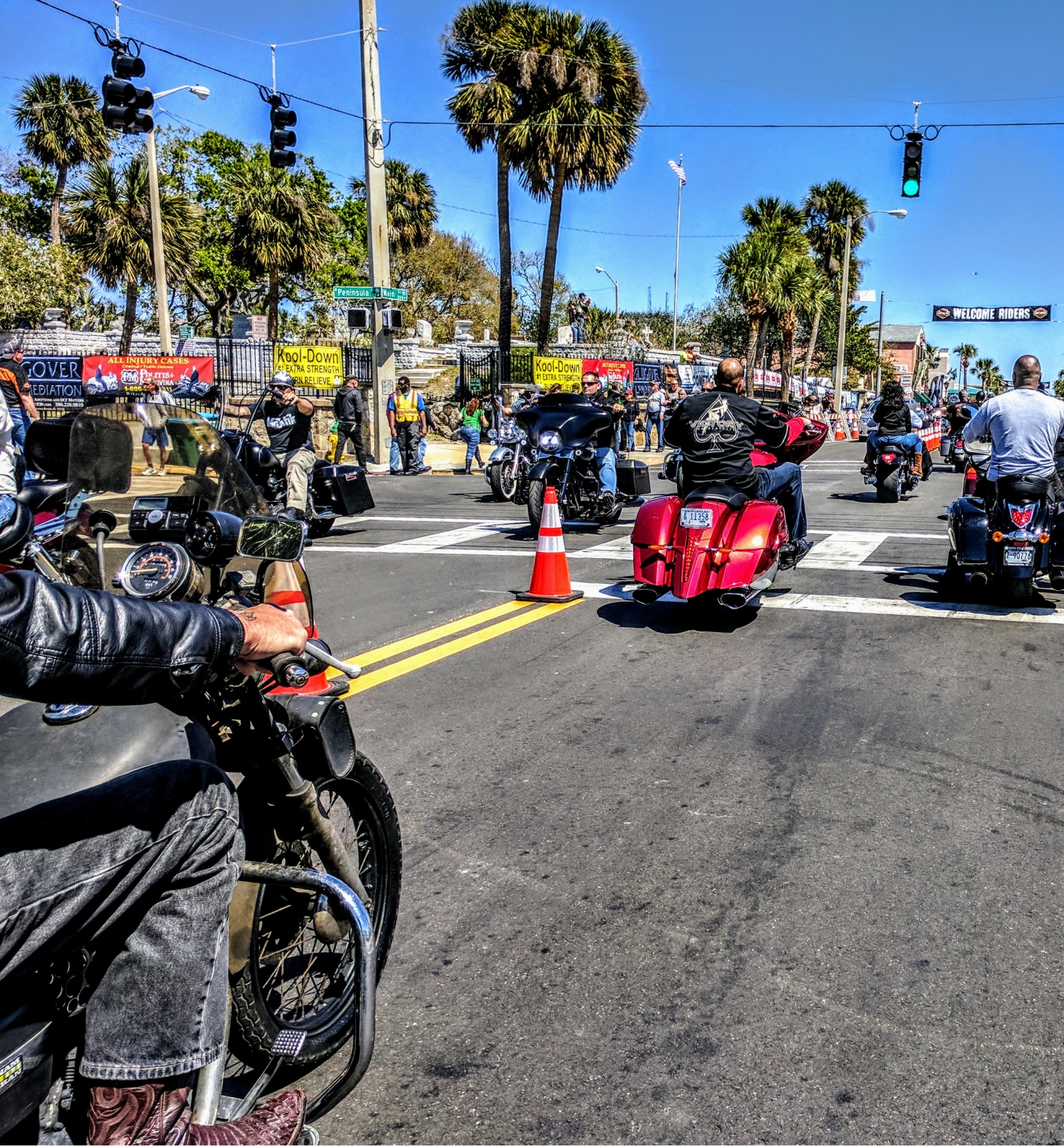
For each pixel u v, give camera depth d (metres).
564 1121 2.46
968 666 6.16
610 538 11.31
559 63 28.91
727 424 7.03
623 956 3.15
